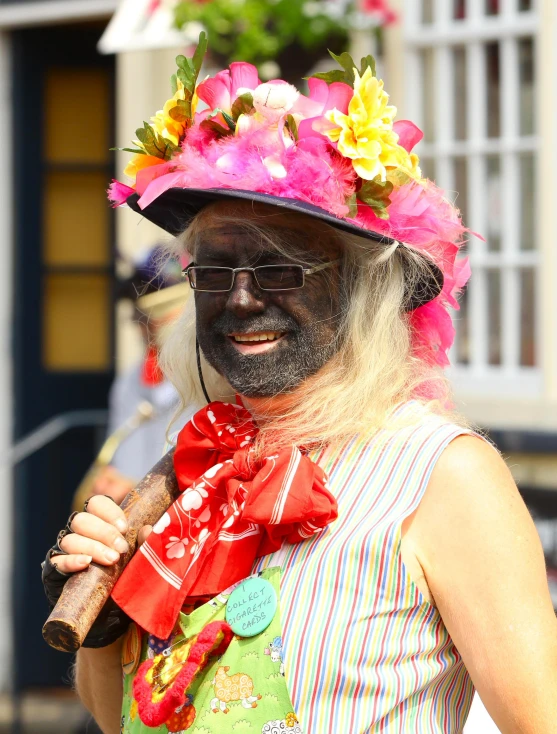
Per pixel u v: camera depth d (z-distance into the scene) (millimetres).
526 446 9188
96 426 11961
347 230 3695
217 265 3812
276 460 3600
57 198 12000
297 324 3764
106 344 12000
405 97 10164
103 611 3893
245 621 3512
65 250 12008
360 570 3438
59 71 11945
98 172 11961
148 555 3754
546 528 8914
